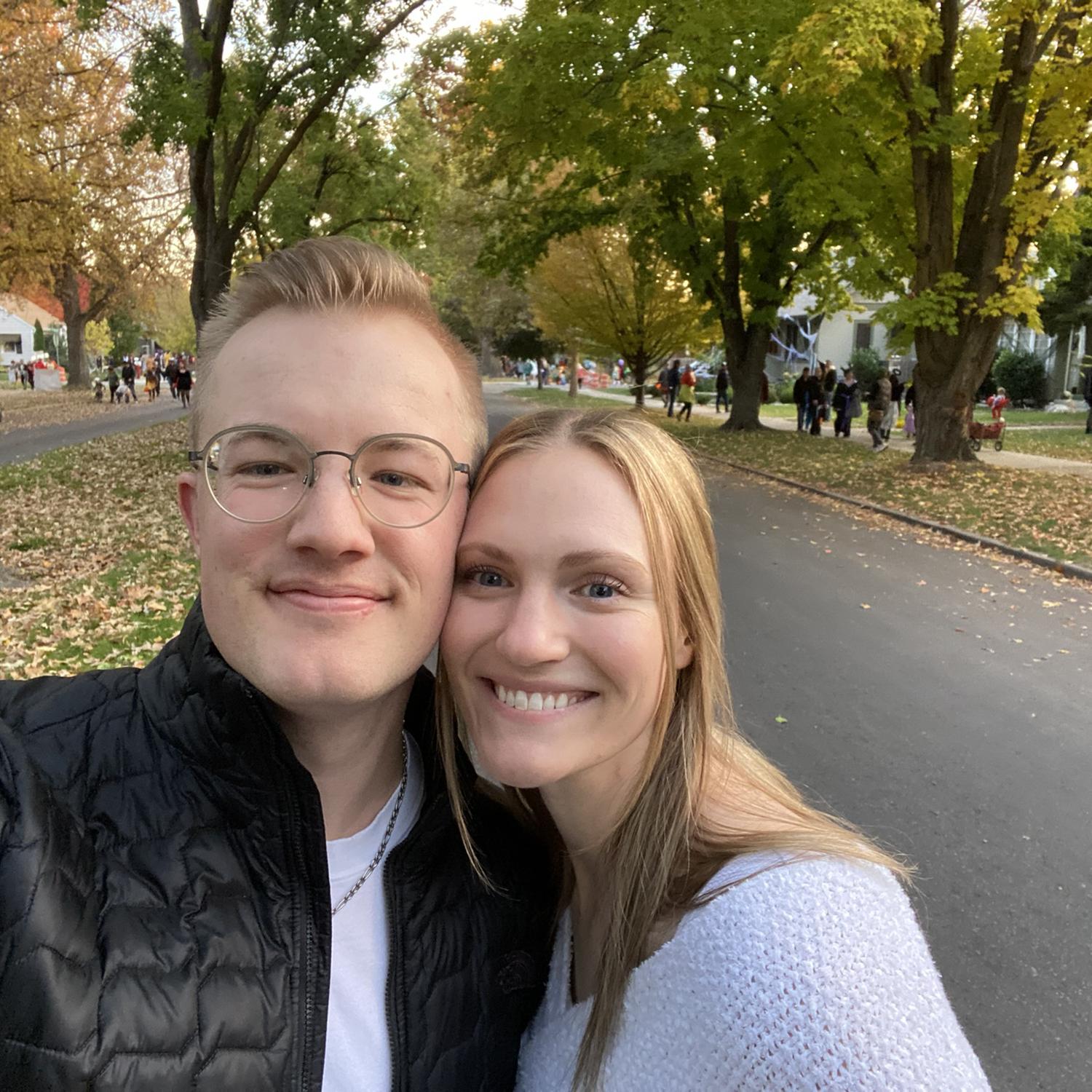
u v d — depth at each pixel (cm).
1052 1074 246
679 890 113
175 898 102
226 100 1430
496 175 1817
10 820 96
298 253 111
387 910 118
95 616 652
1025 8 1204
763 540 1043
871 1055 88
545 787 134
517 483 119
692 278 2253
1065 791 416
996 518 1101
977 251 1413
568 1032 125
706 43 1210
